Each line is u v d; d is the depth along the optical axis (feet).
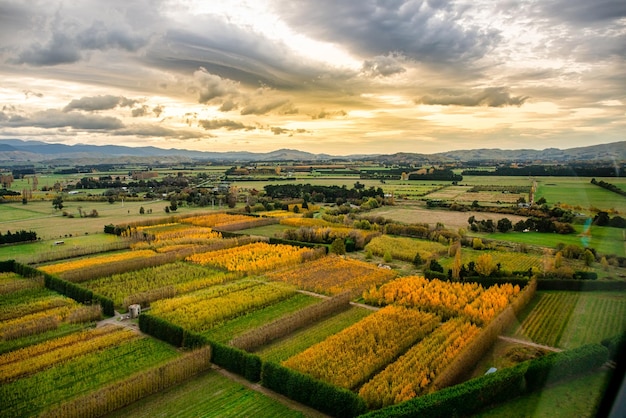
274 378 152.66
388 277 291.58
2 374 160.86
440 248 361.30
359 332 190.19
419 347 175.83
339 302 230.89
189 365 162.40
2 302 240.73
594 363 115.24
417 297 228.84
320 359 166.61
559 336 171.53
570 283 222.89
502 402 129.49
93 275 285.64
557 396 114.11
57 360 173.68
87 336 196.95
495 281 251.60
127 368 168.55
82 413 134.82
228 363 167.43
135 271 305.73
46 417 129.90
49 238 409.49
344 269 311.47
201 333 203.10
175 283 278.87
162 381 154.40
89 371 166.20
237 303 234.17
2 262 304.71
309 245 376.07
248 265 311.68
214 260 327.26
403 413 122.52
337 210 557.74
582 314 182.39
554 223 353.31
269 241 400.67
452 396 126.52
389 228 441.27
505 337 175.42
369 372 158.51
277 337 195.42
